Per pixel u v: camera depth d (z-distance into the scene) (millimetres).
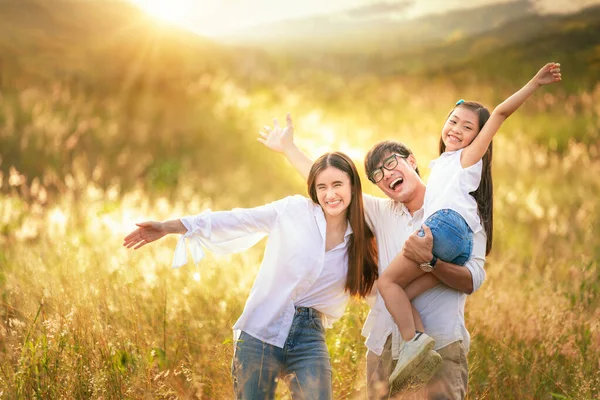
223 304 5484
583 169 13195
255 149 14719
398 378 3641
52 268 5758
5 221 8211
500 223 9688
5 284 5496
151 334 4914
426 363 3582
